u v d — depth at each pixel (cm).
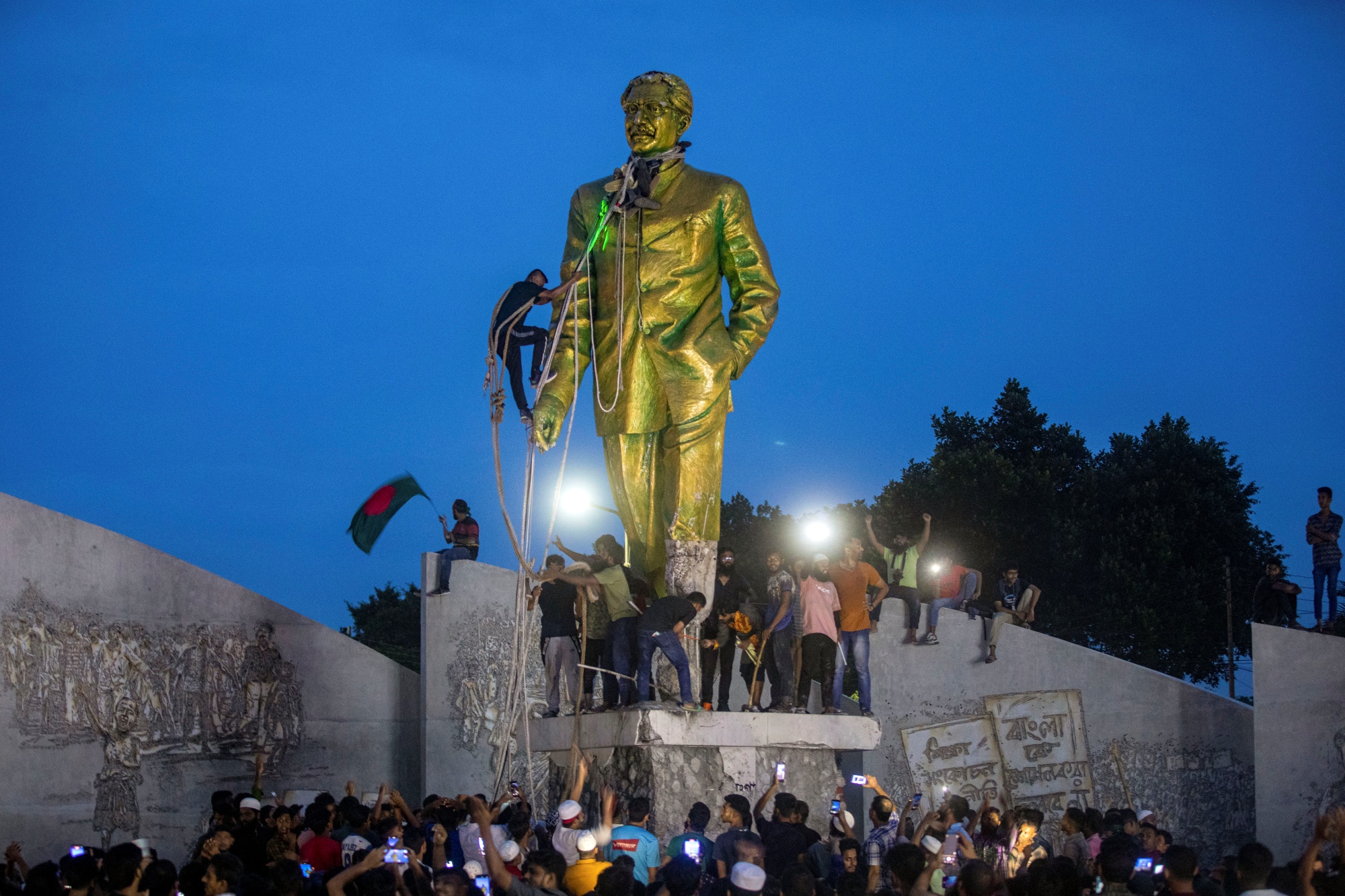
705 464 1552
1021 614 2384
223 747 2173
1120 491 4600
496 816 1409
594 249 1600
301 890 883
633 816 1191
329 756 2289
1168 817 2192
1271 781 2002
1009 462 4553
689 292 1567
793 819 1242
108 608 2059
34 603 1959
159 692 2106
